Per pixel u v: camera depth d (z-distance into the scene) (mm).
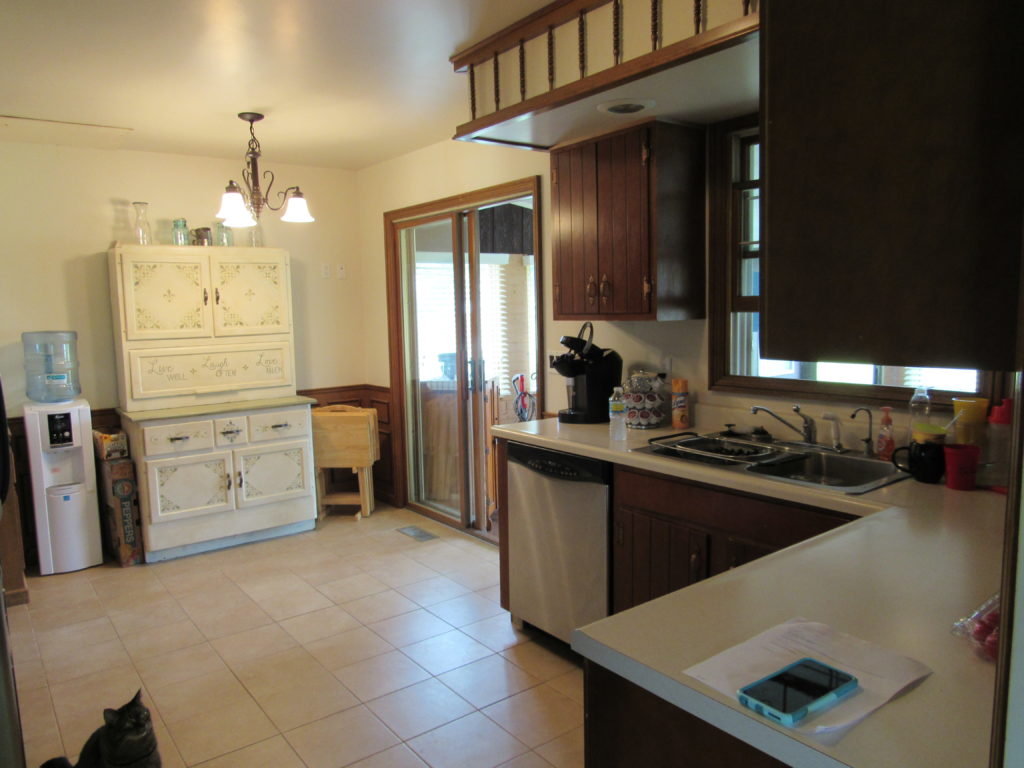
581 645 1128
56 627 3125
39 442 3688
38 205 3982
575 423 3098
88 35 2467
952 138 669
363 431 4637
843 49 747
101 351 4203
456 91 3203
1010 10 625
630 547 2477
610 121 2646
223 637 3006
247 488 4180
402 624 3109
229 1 2221
